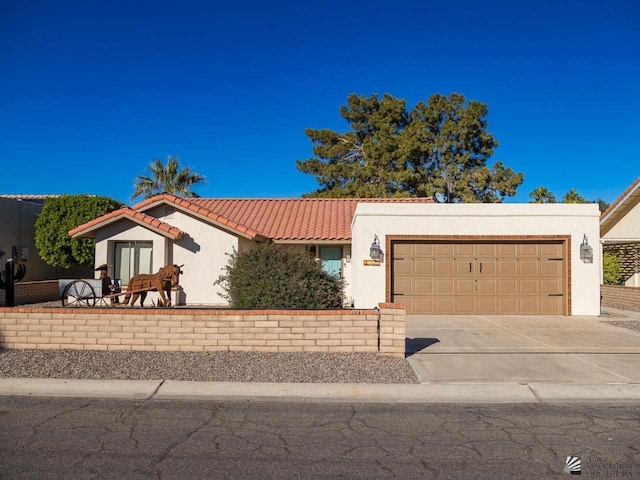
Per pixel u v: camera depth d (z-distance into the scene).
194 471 5.00
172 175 35.16
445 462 5.28
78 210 22.45
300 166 38.53
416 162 37.16
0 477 4.82
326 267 21.28
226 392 7.76
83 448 5.58
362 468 5.11
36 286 19.48
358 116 38.94
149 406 7.20
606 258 22.08
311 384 7.93
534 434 6.12
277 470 5.05
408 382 8.16
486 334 12.70
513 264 16.45
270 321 9.84
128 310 9.91
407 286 16.50
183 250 18.88
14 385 7.88
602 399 7.64
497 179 37.62
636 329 13.52
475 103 37.59
